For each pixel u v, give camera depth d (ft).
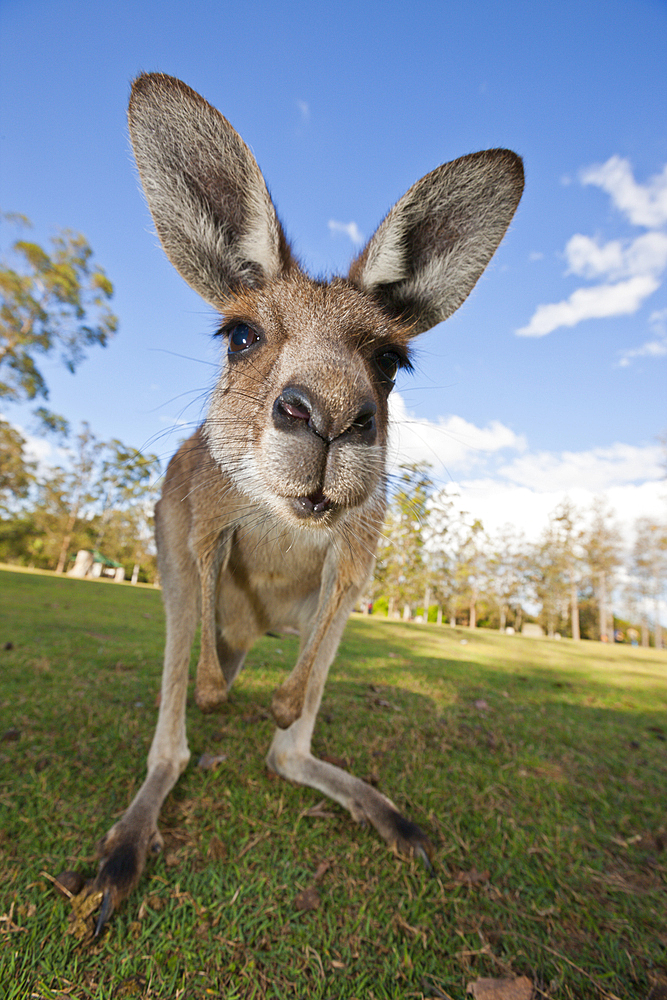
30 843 0.81
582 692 2.74
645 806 1.18
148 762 0.95
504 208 0.96
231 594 1.15
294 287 0.92
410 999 0.61
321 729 1.43
